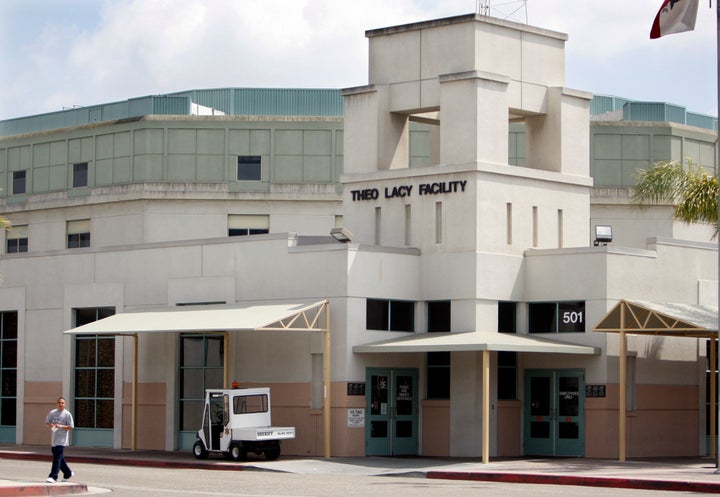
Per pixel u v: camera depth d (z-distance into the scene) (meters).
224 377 40.38
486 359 35.94
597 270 39.31
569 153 43.19
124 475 32.94
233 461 36.97
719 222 33.69
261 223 71.44
